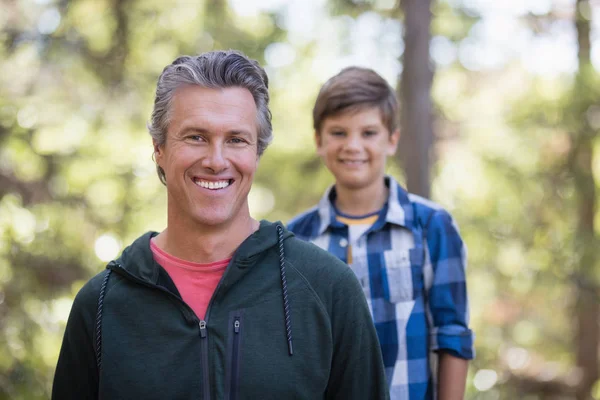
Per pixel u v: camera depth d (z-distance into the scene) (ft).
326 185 27.32
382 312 7.68
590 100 24.80
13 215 16.80
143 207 20.13
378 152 8.16
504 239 27.02
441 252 7.75
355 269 7.89
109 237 19.10
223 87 5.34
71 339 5.70
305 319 5.41
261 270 5.52
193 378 5.23
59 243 17.99
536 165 26.66
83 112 20.42
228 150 5.38
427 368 7.59
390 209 7.98
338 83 8.25
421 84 19.79
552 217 26.55
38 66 20.94
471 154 29.12
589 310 27.07
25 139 17.54
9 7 21.08
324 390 5.49
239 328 5.31
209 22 25.93
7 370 15.08
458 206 28.19
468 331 7.60
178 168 5.37
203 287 5.52
